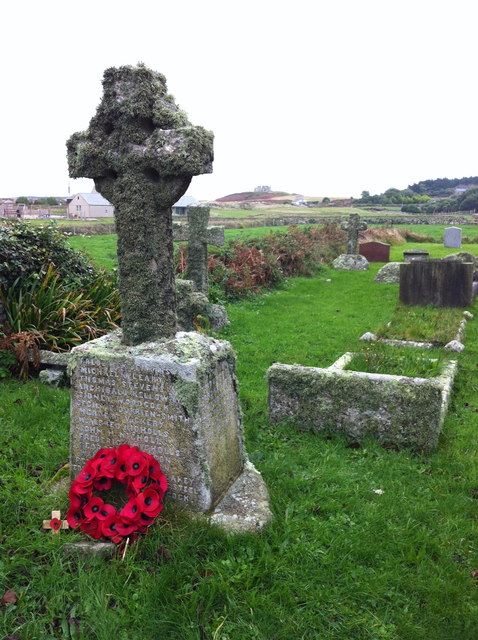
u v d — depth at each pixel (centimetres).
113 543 328
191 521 341
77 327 696
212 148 354
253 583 304
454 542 347
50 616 280
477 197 6962
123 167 354
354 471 437
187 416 345
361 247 2325
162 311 375
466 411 569
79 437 387
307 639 271
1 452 442
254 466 432
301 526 353
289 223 4428
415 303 1227
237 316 1111
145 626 275
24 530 340
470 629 275
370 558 328
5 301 674
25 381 614
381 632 274
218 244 1053
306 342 895
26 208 4206
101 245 2002
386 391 484
